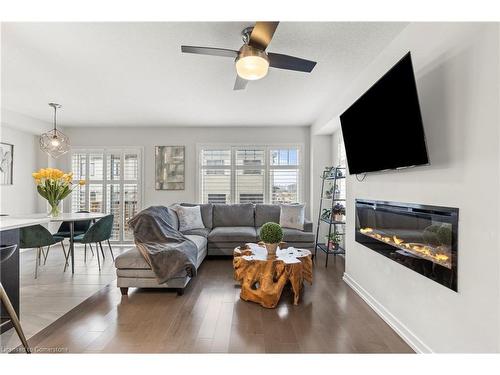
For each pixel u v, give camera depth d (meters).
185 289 3.14
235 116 4.83
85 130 5.65
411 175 2.04
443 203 1.71
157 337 2.13
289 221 4.86
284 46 2.47
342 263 4.22
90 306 2.69
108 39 2.34
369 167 2.53
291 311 2.57
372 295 2.66
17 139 4.94
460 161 1.57
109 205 5.68
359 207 2.95
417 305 1.97
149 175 5.67
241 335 2.16
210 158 5.65
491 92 1.37
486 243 1.40
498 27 1.34
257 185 5.62
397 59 2.30
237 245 4.46
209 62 2.78
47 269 3.94
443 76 1.73
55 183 3.99
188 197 5.65
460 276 1.56
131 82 3.29
